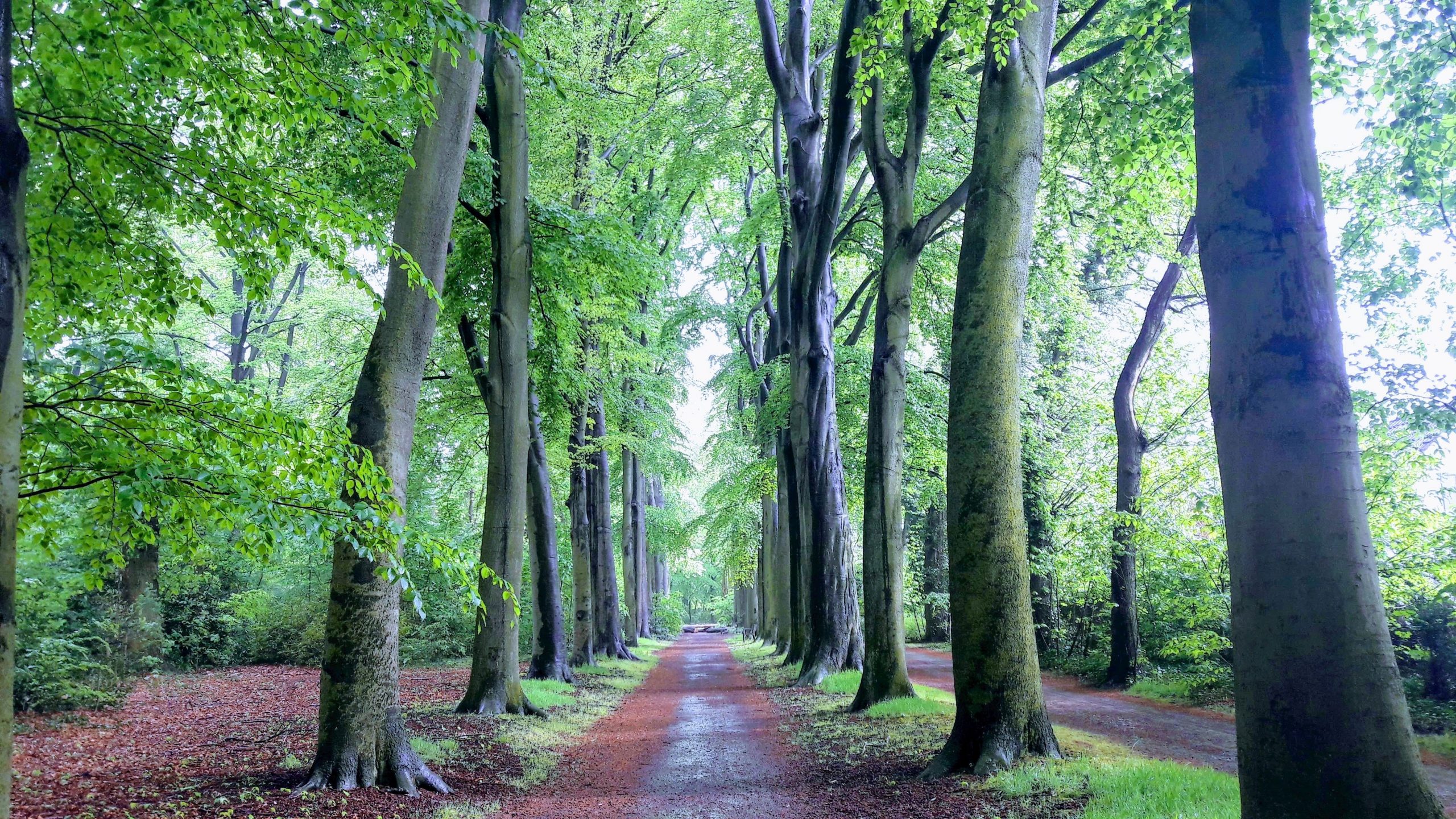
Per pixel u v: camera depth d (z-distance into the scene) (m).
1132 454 17.58
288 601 21.95
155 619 16.83
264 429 4.81
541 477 18.02
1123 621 17.34
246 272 5.52
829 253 16.80
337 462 4.97
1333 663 3.72
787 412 21.75
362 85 7.98
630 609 35.16
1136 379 17.62
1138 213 13.45
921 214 17.05
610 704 15.45
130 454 4.46
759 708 14.62
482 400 17.55
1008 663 7.96
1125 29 11.48
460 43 4.90
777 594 27.25
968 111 15.70
